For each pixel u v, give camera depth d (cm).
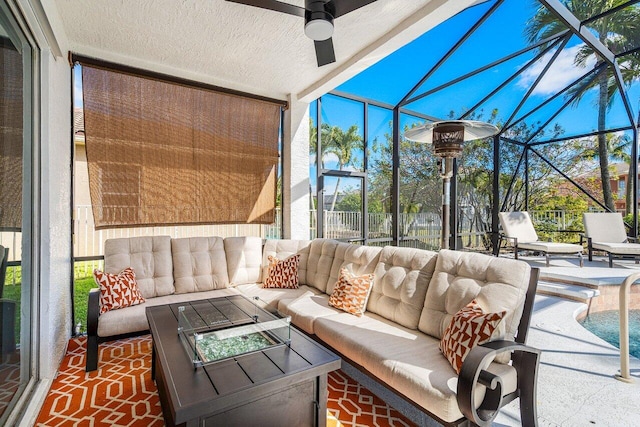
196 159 370
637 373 220
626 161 587
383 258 274
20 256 188
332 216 487
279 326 189
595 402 188
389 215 562
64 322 272
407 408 196
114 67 317
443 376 155
